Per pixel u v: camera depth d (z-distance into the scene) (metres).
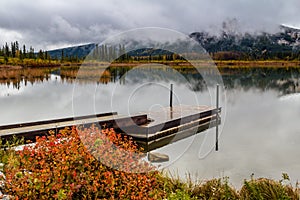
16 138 5.69
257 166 5.92
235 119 11.51
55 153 3.08
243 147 7.27
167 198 3.28
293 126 10.33
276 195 3.50
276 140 8.21
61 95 18.69
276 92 21.97
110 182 2.84
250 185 3.72
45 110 14.10
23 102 16.58
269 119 11.76
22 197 2.74
